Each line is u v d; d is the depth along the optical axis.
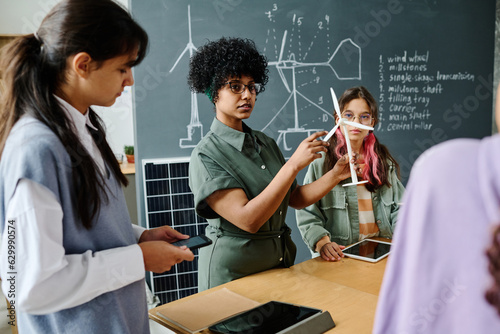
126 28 0.75
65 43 0.70
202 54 1.41
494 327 0.38
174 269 2.46
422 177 0.45
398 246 0.47
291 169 1.17
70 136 0.73
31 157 0.66
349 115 1.73
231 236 1.36
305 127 2.83
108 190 0.84
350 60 2.88
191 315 1.06
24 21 3.37
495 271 0.37
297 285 1.26
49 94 0.73
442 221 0.42
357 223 1.76
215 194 1.28
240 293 1.21
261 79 1.42
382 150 1.83
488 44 3.19
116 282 0.75
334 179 1.46
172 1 2.43
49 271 0.65
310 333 0.93
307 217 1.70
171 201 2.45
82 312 0.74
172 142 2.52
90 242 0.77
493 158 0.41
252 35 2.64
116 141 3.57
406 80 3.04
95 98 0.79
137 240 1.03
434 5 3.02
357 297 1.16
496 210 0.39
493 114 3.28
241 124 1.47
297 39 2.73
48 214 0.67
